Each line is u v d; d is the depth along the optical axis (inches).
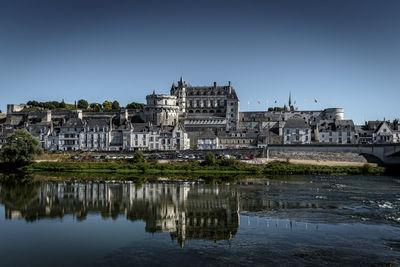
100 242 1441.9
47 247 1395.2
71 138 5826.8
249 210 1952.5
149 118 6569.9
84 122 5944.9
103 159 4458.7
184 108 7317.9
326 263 1190.9
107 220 1785.2
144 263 1216.8
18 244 1430.9
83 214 1913.1
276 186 2839.6
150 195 2444.6
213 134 5649.6
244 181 3196.4
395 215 1804.9
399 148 3912.4
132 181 3230.8
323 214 1835.6
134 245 1396.4
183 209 2000.5
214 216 1830.7
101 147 5718.5
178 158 4409.5
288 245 1364.4
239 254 1277.1
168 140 5580.7
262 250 1315.2
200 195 2428.6
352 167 3900.1
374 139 5920.3
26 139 4190.5
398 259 1222.3
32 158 4224.9
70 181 3218.5
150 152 4682.6
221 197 2346.2
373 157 4288.9
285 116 7091.5
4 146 4160.9
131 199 2303.2
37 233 1573.6
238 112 6801.2
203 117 6830.7
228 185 2923.2
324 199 2242.9
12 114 7313.0
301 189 2667.3
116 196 2412.6
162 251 1323.8
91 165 4143.7
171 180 3297.2
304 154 4490.7
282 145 4680.1
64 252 1341.0
